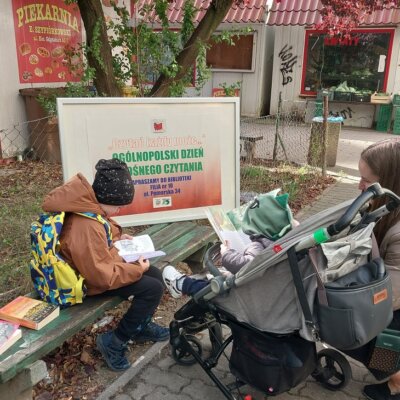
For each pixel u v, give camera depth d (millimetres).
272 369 2160
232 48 13844
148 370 2748
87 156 3520
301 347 2178
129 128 3627
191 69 6398
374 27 12406
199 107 3818
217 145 3934
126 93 6496
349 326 1924
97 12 5598
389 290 2039
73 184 2400
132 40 5953
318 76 13406
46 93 7270
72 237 2365
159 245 3383
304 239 1903
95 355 2840
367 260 2197
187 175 3883
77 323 2309
